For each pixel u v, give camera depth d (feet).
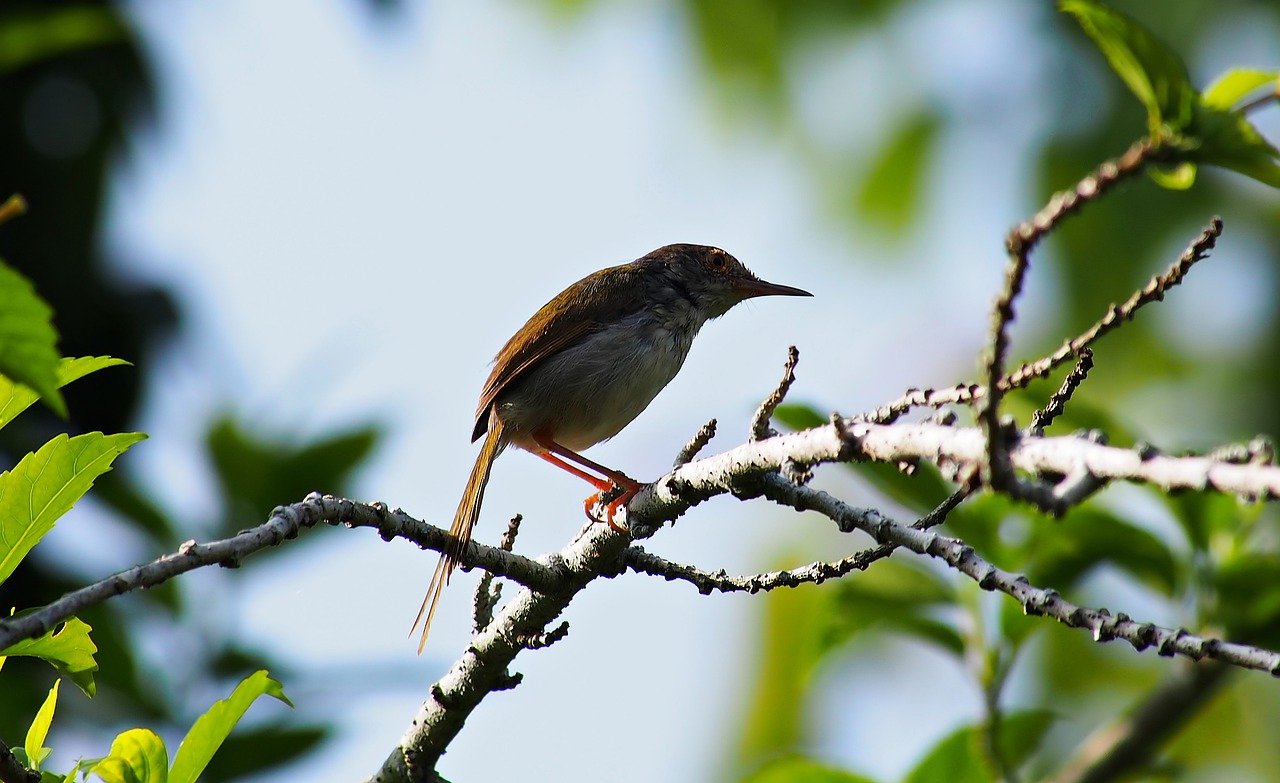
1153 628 16.53
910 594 31.40
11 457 39.01
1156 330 50.34
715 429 23.30
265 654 33.19
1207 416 49.52
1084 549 30.68
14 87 42.39
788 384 21.27
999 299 14.49
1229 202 48.83
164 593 33.76
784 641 50.52
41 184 42.09
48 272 41.57
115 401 41.42
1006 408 36.27
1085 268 50.39
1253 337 49.70
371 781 25.93
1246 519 30.83
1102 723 44.21
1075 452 15.01
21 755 20.10
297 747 31.01
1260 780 45.42
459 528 34.12
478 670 24.53
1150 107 16.20
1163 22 49.21
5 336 12.97
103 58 43.16
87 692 18.62
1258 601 30.35
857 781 29.99
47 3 42.29
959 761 29.94
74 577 35.88
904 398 18.86
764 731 49.75
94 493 35.17
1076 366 18.10
